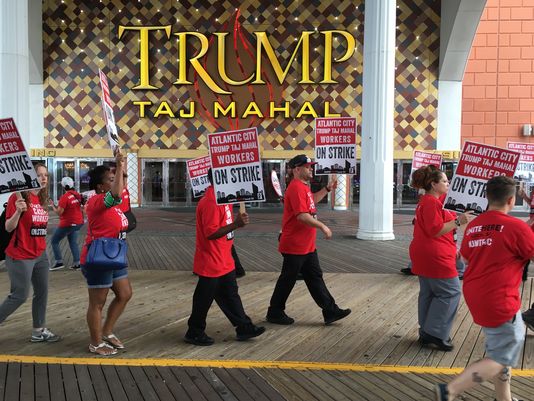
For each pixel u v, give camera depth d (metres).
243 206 4.46
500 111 20.39
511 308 3.06
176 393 3.74
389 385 3.91
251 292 6.88
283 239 5.31
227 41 20.19
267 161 20.50
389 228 12.20
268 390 3.80
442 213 4.52
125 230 4.49
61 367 4.20
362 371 4.19
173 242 11.56
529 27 20.08
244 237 12.43
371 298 6.60
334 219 17.12
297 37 20.14
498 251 3.09
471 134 20.56
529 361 4.43
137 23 20.41
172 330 5.23
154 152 20.64
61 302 6.23
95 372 4.10
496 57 20.28
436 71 19.91
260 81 20.03
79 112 20.62
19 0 9.17
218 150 4.43
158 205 20.89
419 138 20.12
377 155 12.08
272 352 4.61
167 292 6.84
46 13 20.41
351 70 20.06
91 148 20.67
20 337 4.93
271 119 20.41
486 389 3.86
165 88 20.47
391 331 5.25
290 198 5.15
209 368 4.21
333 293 6.85
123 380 3.96
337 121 7.01
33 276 4.69
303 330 5.26
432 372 4.18
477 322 3.19
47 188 4.83
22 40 9.28
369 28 12.20
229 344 4.81
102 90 4.41
